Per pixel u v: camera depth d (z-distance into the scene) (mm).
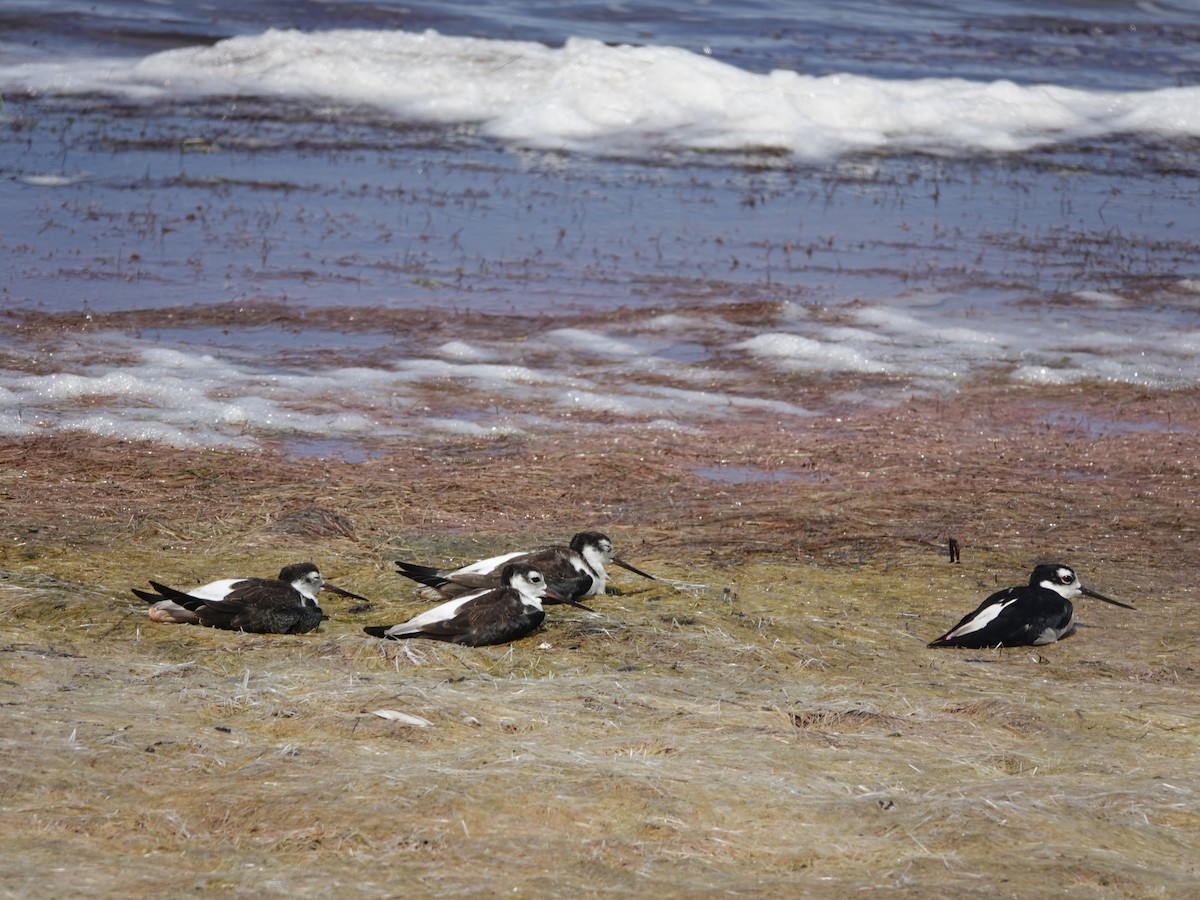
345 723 8344
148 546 13320
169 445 16688
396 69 42406
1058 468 17188
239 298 23562
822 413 19375
